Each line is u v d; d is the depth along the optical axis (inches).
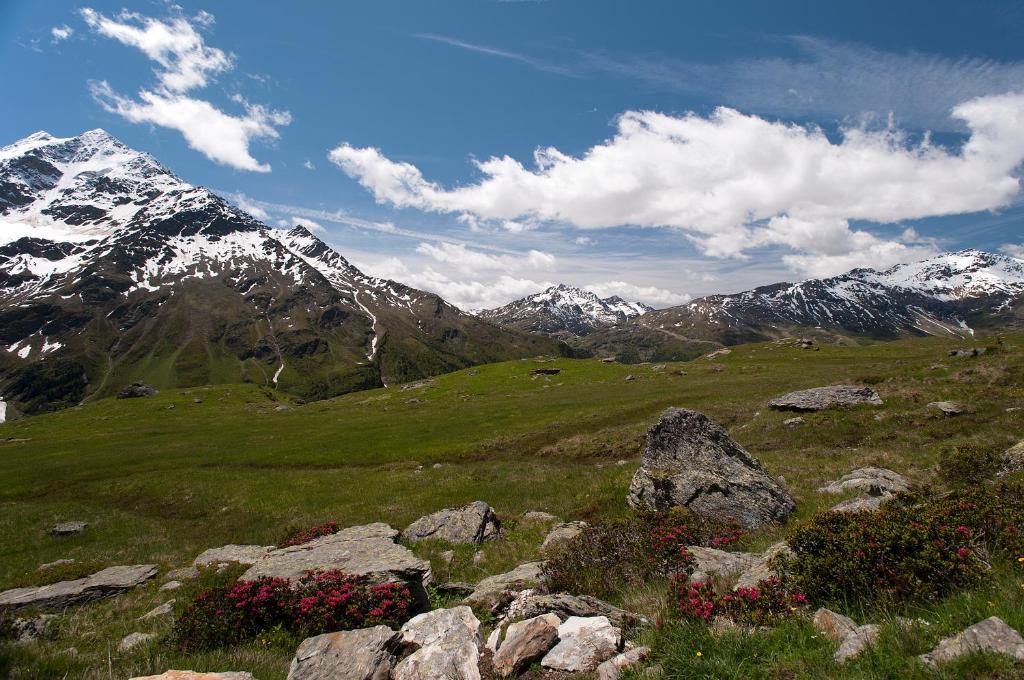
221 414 4141.2
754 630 314.7
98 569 890.7
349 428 2915.8
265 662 426.6
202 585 690.2
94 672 423.5
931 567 340.8
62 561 1122.0
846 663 256.8
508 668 333.7
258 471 2074.3
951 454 871.7
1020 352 1987.0
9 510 1702.8
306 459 2234.3
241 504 1585.9
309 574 576.4
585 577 543.5
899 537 371.6
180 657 453.4
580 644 337.7
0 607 735.1
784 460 1264.8
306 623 491.8
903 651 259.0
